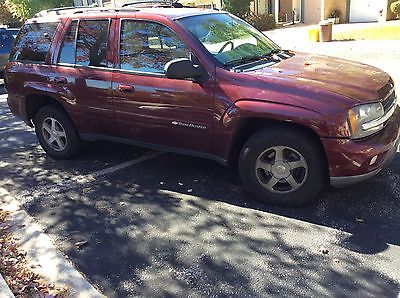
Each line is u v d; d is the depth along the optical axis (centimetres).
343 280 311
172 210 429
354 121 370
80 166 560
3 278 326
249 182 423
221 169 513
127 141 514
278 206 418
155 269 340
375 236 359
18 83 587
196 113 435
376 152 375
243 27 521
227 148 429
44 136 592
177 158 557
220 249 359
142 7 534
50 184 511
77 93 525
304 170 396
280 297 299
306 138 387
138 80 470
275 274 324
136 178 509
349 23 2180
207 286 316
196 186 476
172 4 577
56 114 563
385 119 393
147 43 468
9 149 650
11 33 1327
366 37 1530
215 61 426
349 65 457
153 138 484
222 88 414
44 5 2242
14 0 2309
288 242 361
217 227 392
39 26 575
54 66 548
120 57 488
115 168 543
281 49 522
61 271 342
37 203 464
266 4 2536
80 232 402
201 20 477
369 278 311
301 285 310
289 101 383
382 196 420
